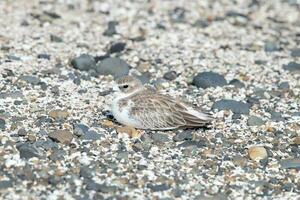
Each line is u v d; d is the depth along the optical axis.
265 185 12.74
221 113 15.82
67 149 13.52
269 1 26.98
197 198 12.18
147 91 14.84
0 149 13.29
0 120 14.47
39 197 11.87
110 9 24.36
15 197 11.83
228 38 22.27
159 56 19.84
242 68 19.27
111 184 12.39
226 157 13.66
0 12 23.05
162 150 13.79
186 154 13.68
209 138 14.46
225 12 25.17
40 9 23.75
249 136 14.73
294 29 24.08
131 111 14.41
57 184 12.25
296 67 19.50
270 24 24.42
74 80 17.23
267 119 15.63
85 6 24.47
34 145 13.47
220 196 12.26
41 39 20.62
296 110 16.30
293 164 13.49
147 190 12.31
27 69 17.84
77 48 20.11
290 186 12.77
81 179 12.47
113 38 21.41
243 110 15.95
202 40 21.77
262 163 13.56
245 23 24.12
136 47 20.62
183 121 14.56
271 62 20.03
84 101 15.95
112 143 13.92
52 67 18.16
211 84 17.58
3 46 19.61
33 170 12.62
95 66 18.27
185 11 24.89
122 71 18.08
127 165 13.08
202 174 13.00
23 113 15.01
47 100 15.82
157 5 25.25
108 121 14.84
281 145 14.38
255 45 21.64
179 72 18.62
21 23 22.05
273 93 17.27
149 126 14.47
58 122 14.68
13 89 16.33
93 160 13.16
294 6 26.62
